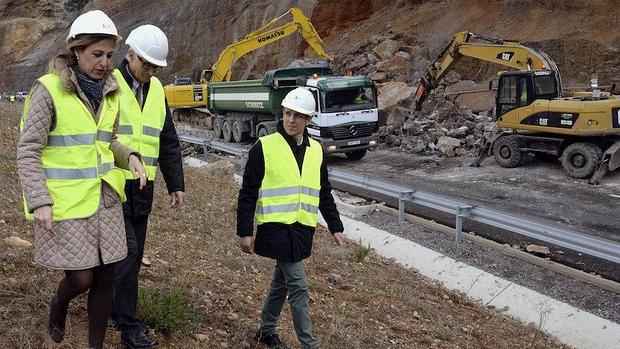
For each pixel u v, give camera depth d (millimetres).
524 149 14227
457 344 5402
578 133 12930
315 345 4043
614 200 11336
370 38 28766
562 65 21672
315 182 4160
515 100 14258
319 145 4301
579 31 22062
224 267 6031
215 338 4172
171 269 5438
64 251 2930
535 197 11719
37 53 54594
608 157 12594
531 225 7422
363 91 16812
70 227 2934
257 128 19672
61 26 57875
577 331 6234
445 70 18359
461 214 8414
